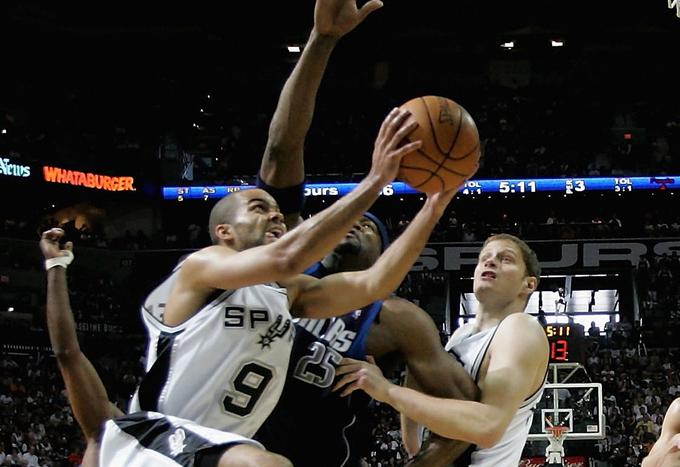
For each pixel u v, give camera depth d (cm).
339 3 404
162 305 375
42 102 3014
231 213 383
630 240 2720
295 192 450
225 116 3164
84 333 2644
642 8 3148
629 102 3177
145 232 3006
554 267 2741
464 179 356
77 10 3120
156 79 3139
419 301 2709
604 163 3011
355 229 422
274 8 3152
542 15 3178
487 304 448
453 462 421
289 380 396
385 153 335
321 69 420
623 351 2442
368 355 409
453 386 400
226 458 330
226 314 361
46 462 2116
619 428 2073
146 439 355
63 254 433
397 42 3266
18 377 2430
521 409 427
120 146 2983
